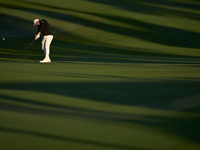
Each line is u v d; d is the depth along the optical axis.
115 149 12.11
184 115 17.14
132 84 26.73
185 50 98.81
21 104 18.92
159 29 125.31
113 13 141.38
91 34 116.81
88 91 23.30
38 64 43.75
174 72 36.09
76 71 35.66
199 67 43.47
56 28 120.00
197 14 148.00
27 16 129.12
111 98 21.06
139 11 147.25
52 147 12.12
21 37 108.69
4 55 71.06
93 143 12.66
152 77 31.34
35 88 24.12
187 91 23.83
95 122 15.54
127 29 123.94
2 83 26.19
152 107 18.80
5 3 146.00
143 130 14.47
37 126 14.62
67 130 14.18
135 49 97.44
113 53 87.88
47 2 152.00
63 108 18.19
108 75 32.50
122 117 16.55
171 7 156.88
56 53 83.81
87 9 144.50
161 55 83.94
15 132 13.70
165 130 14.55
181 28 127.50
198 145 12.80
